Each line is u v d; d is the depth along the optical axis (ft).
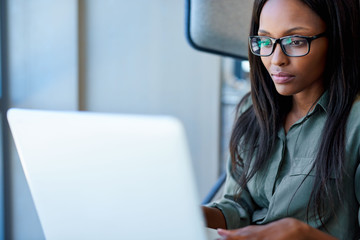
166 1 6.94
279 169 3.02
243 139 3.31
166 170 1.77
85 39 6.57
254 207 3.30
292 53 2.62
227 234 2.14
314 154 2.84
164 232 1.84
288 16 2.59
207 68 7.16
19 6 5.52
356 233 2.80
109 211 1.91
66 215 2.03
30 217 5.66
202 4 3.44
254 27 2.96
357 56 2.69
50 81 5.82
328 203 2.71
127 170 1.82
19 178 5.57
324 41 2.64
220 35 3.63
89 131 1.85
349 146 2.70
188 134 7.29
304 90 2.93
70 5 5.89
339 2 2.59
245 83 10.05
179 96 7.18
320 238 2.09
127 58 6.89
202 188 7.46
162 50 7.02
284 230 2.07
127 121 1.78
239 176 3.36
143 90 7.01
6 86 5.48
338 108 2.73
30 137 2.00
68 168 1.94
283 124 3.10
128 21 6.82
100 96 6.78
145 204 1.83
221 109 7.36
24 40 5.61
